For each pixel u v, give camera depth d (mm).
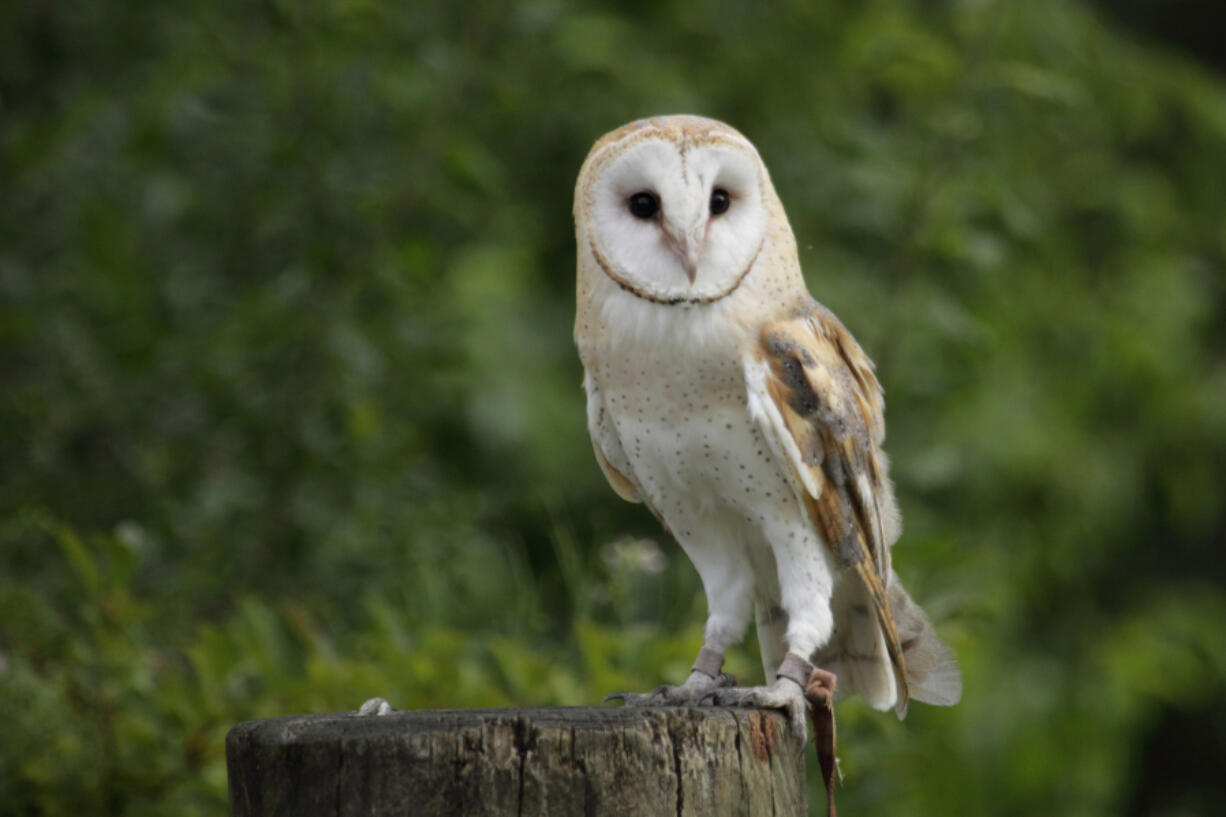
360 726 4000
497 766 3902
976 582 8359
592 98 11211
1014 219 9000
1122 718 13742
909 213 9016
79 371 8859
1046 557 13258
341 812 3889
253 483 8734
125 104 9977
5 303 9008
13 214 9695
